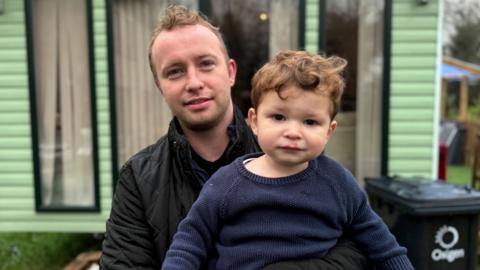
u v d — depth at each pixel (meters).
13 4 4.39
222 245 1.32
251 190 1.30
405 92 4.39
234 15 4.45
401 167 4.46
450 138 11.52
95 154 4.55
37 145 4.57
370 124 4.50
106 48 4.44
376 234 1.40
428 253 2.96
